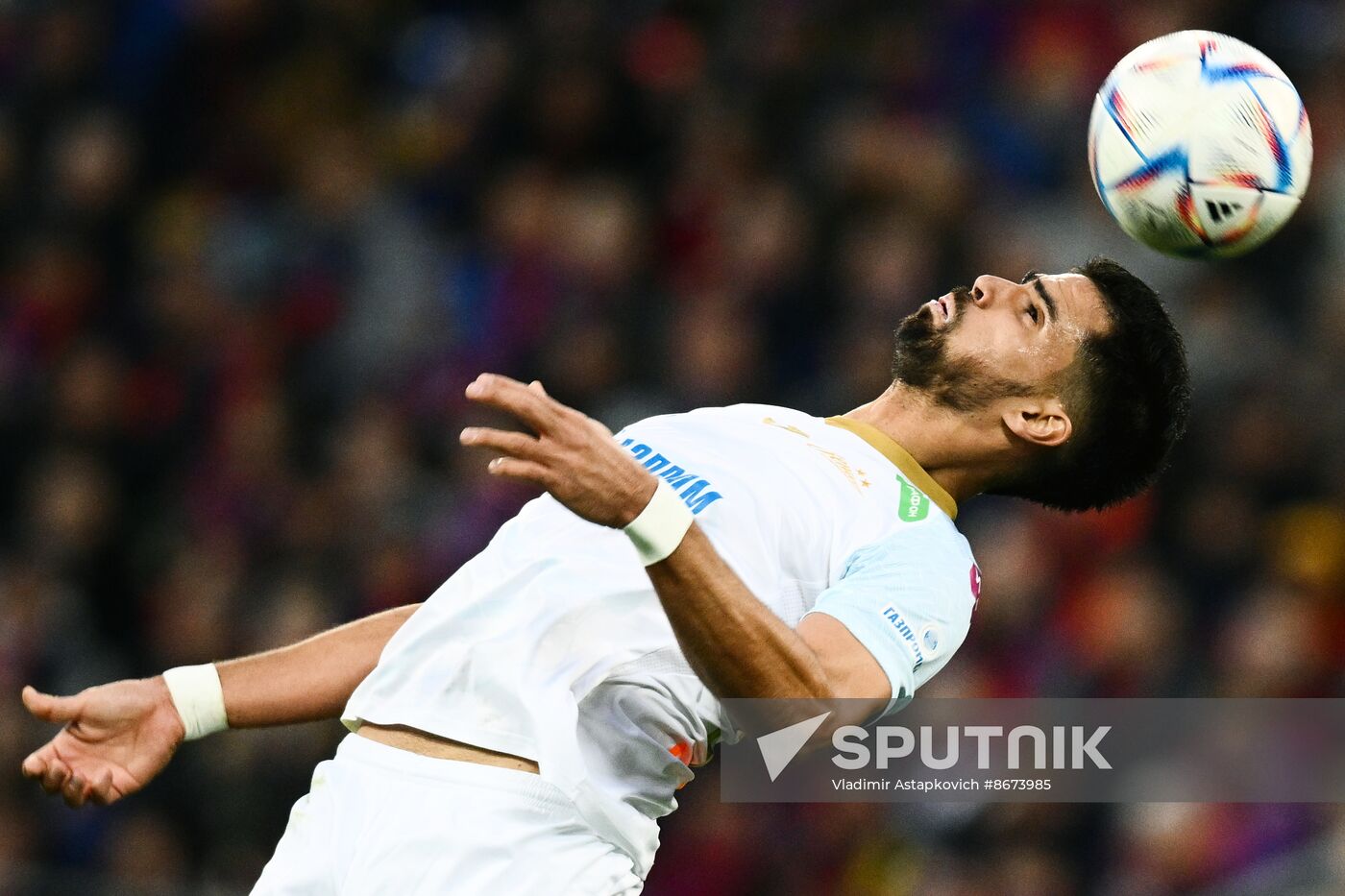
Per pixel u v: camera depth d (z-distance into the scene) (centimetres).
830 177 3003
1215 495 2547
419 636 1161
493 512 2633
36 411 2959
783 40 3206
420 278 3088
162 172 3328
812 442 1223
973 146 3056
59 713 1221
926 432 1256
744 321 2847
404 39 3481
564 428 986
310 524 2730
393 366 2964
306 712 1259
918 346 1262
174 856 2366
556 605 1137
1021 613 2380
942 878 2183
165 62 3372
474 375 2897
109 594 2809
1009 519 2491
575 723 1112
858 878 2212
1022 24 3159
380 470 2748
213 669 1253
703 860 2255
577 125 3172
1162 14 3150
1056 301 1252
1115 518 2492
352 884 1113
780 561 1155
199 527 2816
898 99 3119
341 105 3400
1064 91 3073
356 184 3225
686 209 3064
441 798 1112
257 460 2838
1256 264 2816
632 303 2934
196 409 2973
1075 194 2989
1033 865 2184
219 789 2364
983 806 2219
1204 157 1256
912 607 1117
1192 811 2173
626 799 1146
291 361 3005
